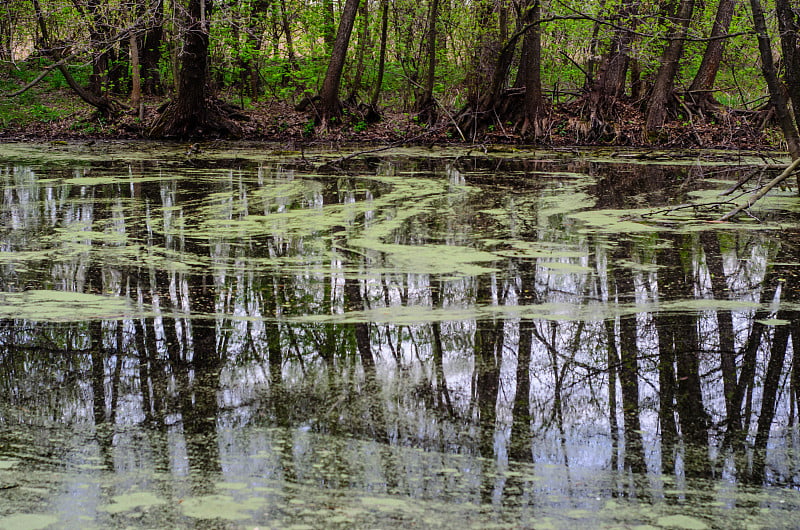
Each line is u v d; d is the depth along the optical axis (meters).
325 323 3.96
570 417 2.80
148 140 16.61
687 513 2.10
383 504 2.12
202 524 1.99
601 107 18.14
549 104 18.67
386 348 3.59
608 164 12.57
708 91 17.94
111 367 3.32
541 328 3.89
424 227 6.55
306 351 3.54
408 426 2.71
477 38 18.38
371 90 21.78
